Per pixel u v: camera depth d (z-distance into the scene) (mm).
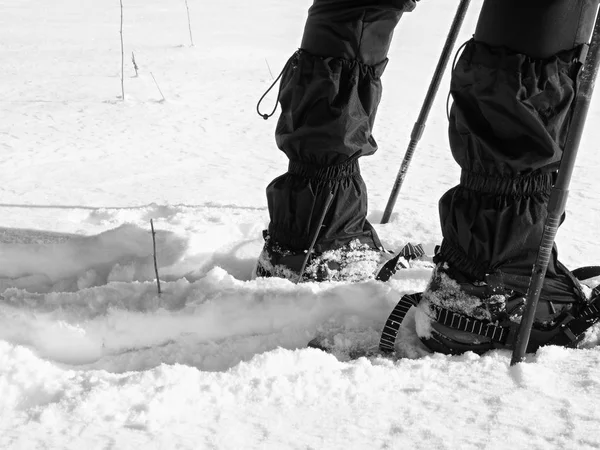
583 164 3959
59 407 1369
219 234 2617
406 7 1913
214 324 1807
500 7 1563
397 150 4332
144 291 1903
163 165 3854
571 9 1534
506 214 1623
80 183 3449
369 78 2025
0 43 9109
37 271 2371
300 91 2002
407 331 1800
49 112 5199
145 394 1402
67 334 1750
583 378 1450
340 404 1386
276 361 1543
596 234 2697
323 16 1962
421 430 1277
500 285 1657
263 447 1237
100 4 14336
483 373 1501
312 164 2062
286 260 2094
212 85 6582
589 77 1402
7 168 3701
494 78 1564
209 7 13906
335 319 1828
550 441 1224
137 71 7160
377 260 2158
